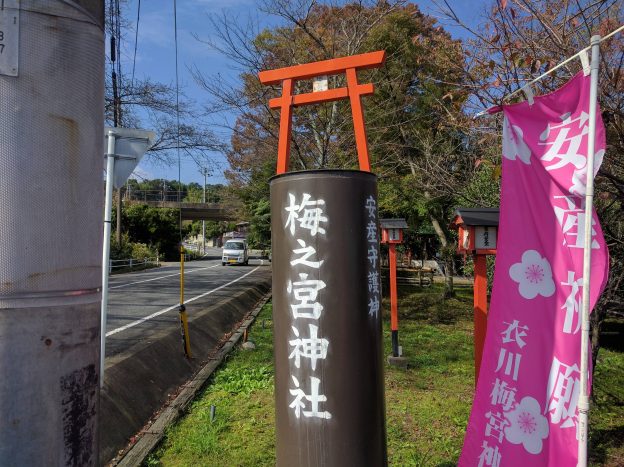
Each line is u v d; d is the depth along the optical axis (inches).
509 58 163.6
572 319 115.3
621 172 172.6
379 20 457.4
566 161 116.0
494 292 128.4
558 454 115.0
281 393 118.1
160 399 239.1
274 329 122.0
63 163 66.4
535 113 122.8
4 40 62.9
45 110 65.1
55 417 63.7
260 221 992.9
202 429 205.3
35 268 63.1
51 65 66.0
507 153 128.5
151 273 1036.5
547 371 118.7
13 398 61.0
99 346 72.2
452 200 621.6
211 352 346.3
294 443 114.7
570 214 116.3
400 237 334.0
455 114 257.0
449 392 262.4
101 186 73.5
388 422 216.5
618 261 199.2
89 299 69.4
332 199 113.3
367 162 131.0
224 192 983.6
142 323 382.9
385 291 736.3
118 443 185.2
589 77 109.7
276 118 438.9
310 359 113.1
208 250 3041.3
